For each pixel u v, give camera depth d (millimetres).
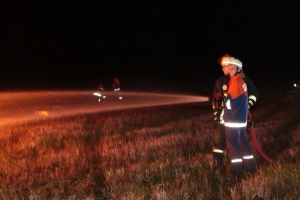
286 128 11758
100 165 7875
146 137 10648
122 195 6062
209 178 6898
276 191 6059
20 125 13320
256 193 5957
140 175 6910
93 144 10031
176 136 10477
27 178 7000
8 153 9047
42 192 6289
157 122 13719
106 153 8719
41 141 10219
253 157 7668
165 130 11750
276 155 8320
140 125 13117
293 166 7047
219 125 7461
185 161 7855
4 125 13547
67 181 6867
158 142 9719
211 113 15859
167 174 7137
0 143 10109
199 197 5926
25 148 9523
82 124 12977
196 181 6727
